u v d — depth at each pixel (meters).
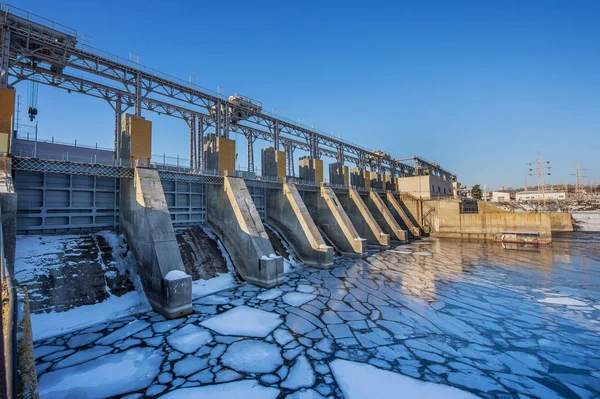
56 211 17.70
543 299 17.02
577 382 9.23
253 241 19.98
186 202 24.19
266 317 14.31
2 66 15.90
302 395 8.54
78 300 13.87
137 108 22.38
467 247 36.22
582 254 30.30
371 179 49.31
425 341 11.97
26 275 13.65
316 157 40.88
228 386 8.95
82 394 8.50
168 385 8.98
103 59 20.41
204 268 19.88
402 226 45.81
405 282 20.66
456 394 8.62
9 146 14.07
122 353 10.79
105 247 17.55
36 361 10.15
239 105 29.81
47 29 17.95
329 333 12.66
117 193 20.31
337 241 31.14
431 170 71.06
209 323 13.52
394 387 8.95
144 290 15.86
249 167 37.47
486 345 11.64
